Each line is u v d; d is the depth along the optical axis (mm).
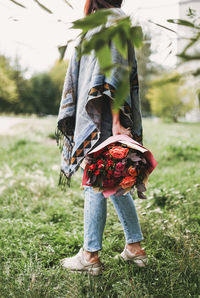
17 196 3523
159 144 7324
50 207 3264
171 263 1914
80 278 1794
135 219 1933
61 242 2334
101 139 1804
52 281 1771
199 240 2158
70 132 2029
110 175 1576
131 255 1945
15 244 2285
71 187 4035
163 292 1688
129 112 1792
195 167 4914
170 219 2689
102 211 1855
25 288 1668
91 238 1859
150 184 3908
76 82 1960
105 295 1698
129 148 1646
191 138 8469
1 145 7508
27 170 5117
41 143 8148
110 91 1623
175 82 700
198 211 2871
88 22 557
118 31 574
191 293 1687
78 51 608
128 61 1651
